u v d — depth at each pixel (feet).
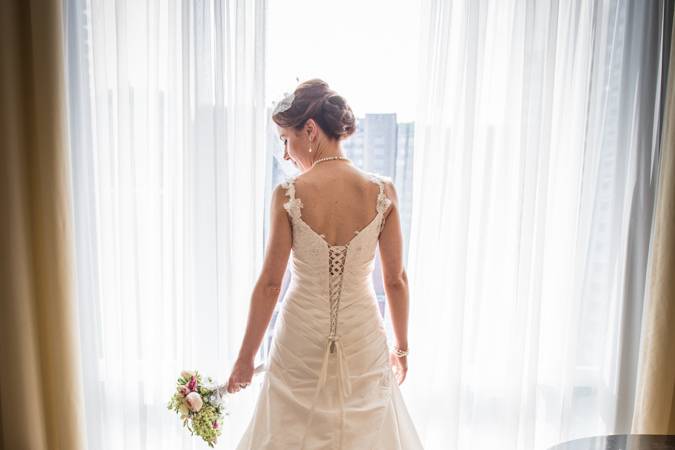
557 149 5.85
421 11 5.55
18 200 5.55
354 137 6.07
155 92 5.78
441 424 6.23
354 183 4.48
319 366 4.49
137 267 5.94
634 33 5.65
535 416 6.07
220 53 5.57
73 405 5.88
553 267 6.14
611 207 5.96
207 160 5.78
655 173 5.75
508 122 5.71
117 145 5.84
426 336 6.02
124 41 5.59
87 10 5.74
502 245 5.93
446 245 5.95
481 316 6.15
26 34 5.50
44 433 6.03
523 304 5.85
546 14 5.47
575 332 5.96
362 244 4.46
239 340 6.11
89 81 5.82
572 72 5.69
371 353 4.65
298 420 4.49
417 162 5.75
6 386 5.82
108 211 5.97
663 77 5.63
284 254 4.51
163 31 5.75
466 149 5.62
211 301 6.03
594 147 5.81
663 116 5.67
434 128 5.67
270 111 5.95
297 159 4.82
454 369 5.99
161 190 5.88
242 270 6.03
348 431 4.43
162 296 6.04
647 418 5.65
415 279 5.89
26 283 5.69
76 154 5.90
